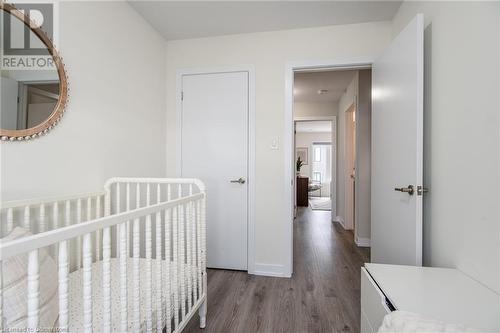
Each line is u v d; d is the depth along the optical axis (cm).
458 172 125
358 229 348
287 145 245
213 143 261
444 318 84
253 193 252
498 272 100
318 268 265
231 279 238
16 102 123
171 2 203
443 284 108
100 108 177
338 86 416
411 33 157
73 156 155
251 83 251
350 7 207
